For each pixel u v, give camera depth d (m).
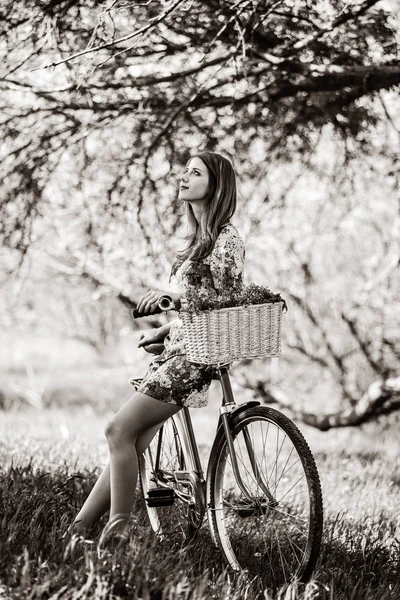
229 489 6.29
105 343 17.75
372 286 10.54
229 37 7.54
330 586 4.36
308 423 12.64
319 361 14.62
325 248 13.52
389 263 10.76
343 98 8.30
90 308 17.12
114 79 8.05
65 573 3.58
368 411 11.91
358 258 13.77
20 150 8.51
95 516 4.69
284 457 8.74
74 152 9.03
